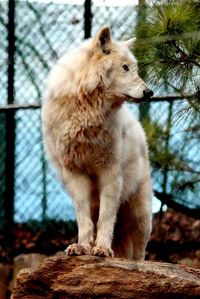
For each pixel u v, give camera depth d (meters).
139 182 9.32
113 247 9.52
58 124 8.45
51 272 8.05
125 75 8.48
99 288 7.90
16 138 12.09
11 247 12.21
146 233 9.49
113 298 7.88
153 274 7.85
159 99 10.99
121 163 8.73
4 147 12.14
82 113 8.40
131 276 7.88
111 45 8.62
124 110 9.03
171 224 12.55
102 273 7.94
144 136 9.56
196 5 7.93
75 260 8.06
